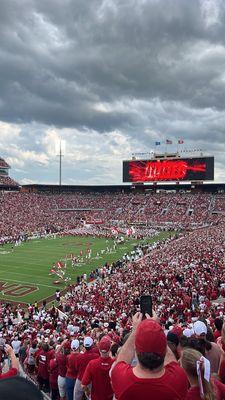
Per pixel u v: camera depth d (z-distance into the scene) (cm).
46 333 1906
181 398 333
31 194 11569
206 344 577
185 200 10538
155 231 8306
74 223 9556
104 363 611
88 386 621
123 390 331
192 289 2675
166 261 4094
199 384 385
